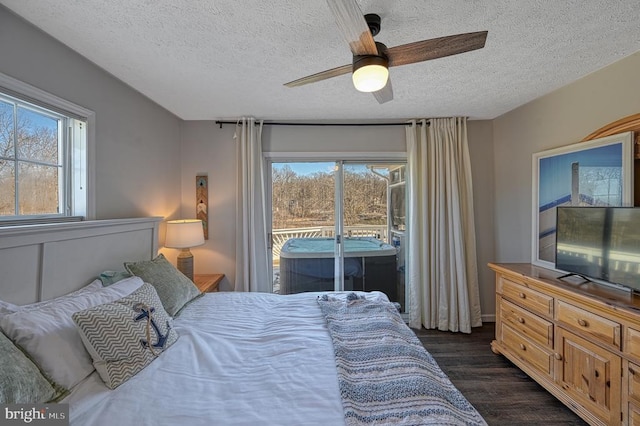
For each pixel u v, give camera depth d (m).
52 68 1.71
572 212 2.06
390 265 3.57
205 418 0.97
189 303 2.13
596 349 1.67
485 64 2.07
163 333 1.47
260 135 3.29
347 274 3.53
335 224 3.52
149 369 1.28
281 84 2.37
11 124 1.56
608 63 2.07
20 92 1.52
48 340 1.16
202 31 1.66
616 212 1.77
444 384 1.20
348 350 1.40
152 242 2.57
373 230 3.55
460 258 3.16
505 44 1.81
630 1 1.44
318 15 1.53
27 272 1.45
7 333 1.13
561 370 1.91
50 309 1.32
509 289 2.44
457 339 2.98
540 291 2.09
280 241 3.50
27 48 1.57
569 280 2.05
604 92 2.13
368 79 1.41
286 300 2.21
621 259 1.73
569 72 2.21
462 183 3.29
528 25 1.62
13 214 1.57
